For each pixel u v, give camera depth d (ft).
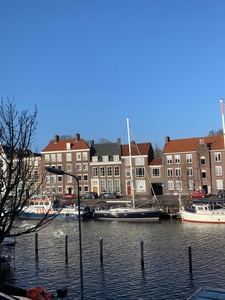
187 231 138.00
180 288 75.87
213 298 52.85
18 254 108.06
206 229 141.18
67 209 182.50
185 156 244.63
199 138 253.65
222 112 193.06
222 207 170.91
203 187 240.73
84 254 106.32
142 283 79.66
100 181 262.06
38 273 88.84
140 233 137.39
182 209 168.14
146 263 94.48
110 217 177.27
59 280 83.41
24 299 52.60
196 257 98.27
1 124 61.26
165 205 188.34
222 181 236.43
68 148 270.46
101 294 74.18
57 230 150.71
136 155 254.68
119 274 86.33
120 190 257.75
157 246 113.19
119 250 109.81
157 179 250.57
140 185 252.62
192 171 242.37
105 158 262.47
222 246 109.81
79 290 76.74
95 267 92.58
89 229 151.64
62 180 267.80
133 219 172.96
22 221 177.47
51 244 122.21
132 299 71.20
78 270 90.63
